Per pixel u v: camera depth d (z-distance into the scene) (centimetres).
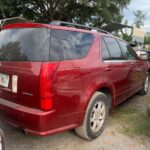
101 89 380
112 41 430
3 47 335
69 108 299
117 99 434
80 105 316
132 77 501
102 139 364
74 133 378
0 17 2073
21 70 290
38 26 302
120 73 427
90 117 343
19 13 2195
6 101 310
